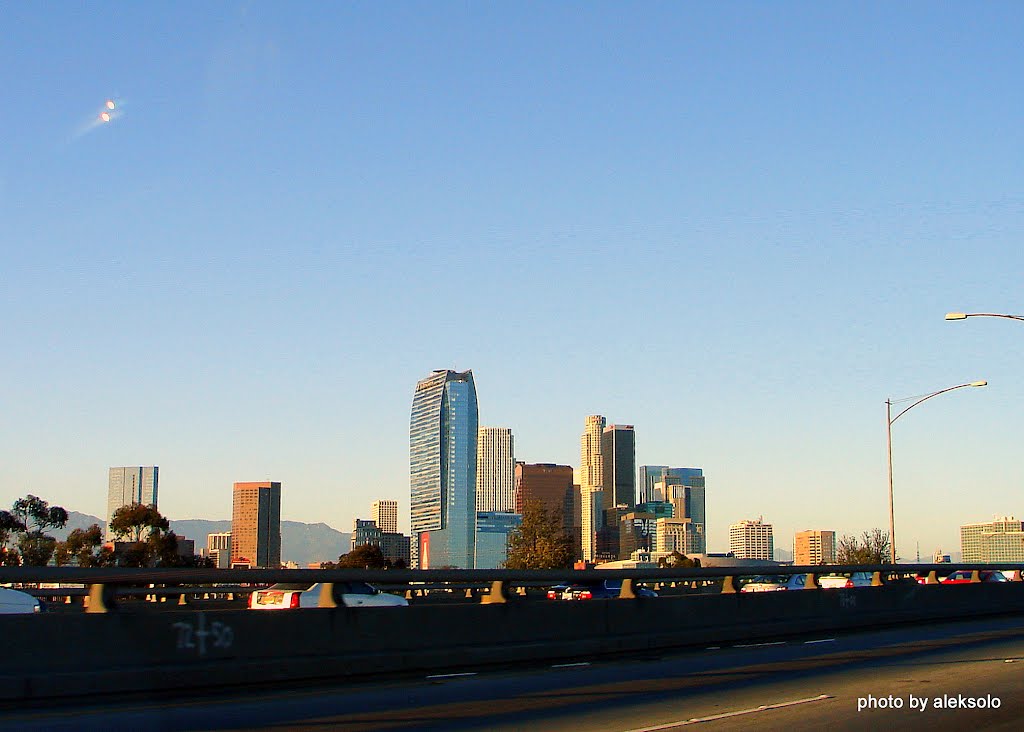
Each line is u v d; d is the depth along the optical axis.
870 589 30.42
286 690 15.90
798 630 26.91
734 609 25.50
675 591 69.56
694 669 18.59
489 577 19.89
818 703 14.40
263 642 16.95
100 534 86.19
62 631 15.08
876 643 23.86
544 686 16.30
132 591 16.05
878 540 91.44
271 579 16.19
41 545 83.56
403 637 18.72
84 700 14.62
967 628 28.92
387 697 15.09
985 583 35.72
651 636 22.72
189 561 89.69
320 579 16.69
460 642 19.53
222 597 41.88
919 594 32.44
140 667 15.55
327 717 13.27
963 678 17.02
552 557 99.94
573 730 12.32
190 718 13.16
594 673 18.03
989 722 12.88
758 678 17.17
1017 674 17.52
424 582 18.45
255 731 12.23
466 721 12.95
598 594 47.53
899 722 12.88
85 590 26.75
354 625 18.09
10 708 13.88
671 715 13.41
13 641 14.66
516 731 12.26
